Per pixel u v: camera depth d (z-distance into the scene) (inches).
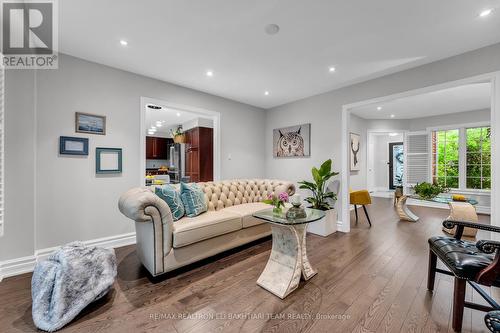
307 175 161.5
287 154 174.7
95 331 54.8
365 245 113.0
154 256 76.7
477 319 58.7
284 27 81.5
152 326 56.5
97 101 106.8
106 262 69.3
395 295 69.3
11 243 81.5
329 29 82.6
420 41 89.9
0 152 77.2
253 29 82.6
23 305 64.7
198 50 97.2
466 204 136.3
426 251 104.6
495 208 88.0
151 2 68.4
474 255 56.8
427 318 58.9
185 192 103.5
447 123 215.5
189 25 80.0
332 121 145.8
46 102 94.1
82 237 102.6
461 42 90.0
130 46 93.5
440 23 78.5
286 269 75.2
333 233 133.5
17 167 82.3
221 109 160.7
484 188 196.7
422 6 70.3
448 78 101.6
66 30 82.1
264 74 122.0
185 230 82.3
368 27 81.3
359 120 231.6
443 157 220.4
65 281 58.7
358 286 74.5
